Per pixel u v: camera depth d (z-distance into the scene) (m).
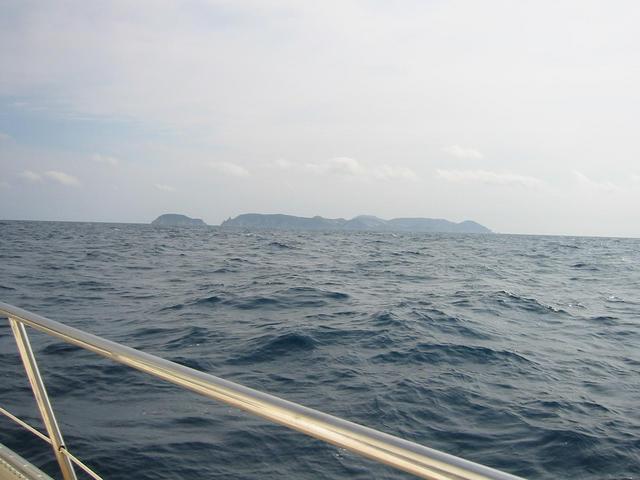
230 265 25.52
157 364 1.69
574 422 6.25
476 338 10.54
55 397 6.32
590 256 44.75
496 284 20.95
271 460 4.90
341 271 24.06
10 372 7.17
